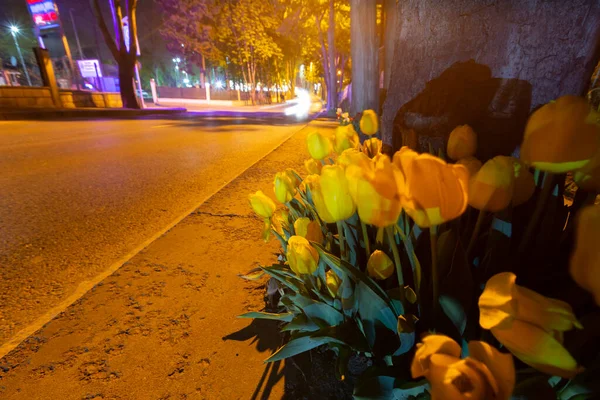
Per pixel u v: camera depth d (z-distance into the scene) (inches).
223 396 38.4
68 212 113.0
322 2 797.9
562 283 27.8
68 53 1034.1
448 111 43.9
